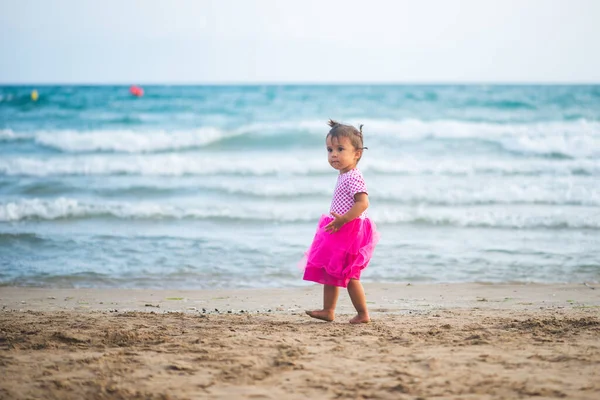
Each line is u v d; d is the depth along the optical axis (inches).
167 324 185.6
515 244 374.9
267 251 356.5
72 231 403.9
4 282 295.1
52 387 122.9
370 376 127.6
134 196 515.5
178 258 341.1
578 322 178.9
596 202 484.1
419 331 171.0
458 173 595.8
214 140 763.4
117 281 298.0
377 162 625.3
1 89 2003.0
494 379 124.0
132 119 1030.4
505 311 220.1
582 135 764.6
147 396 117.6
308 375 129.0
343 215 181.2
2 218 436.5
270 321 192.1
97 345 155.0
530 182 551.5
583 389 117.3
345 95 1497.3
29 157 687.1
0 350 150.6
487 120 943.7
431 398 114.3
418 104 1213.7
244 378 127.6
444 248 365.1
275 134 776.3
